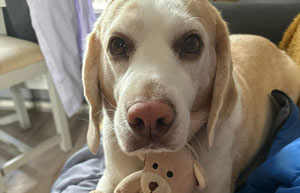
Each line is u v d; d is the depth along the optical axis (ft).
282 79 4.56
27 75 5.51
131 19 2.46
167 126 2.23
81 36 6.24
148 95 2.17
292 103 3.95
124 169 3.12
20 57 5.36
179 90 2.34
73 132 7.34
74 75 6.23
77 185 4.19
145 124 2.15
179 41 2.49
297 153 3.03
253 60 4.22
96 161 4.61
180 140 2.31
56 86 5.95
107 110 3.11
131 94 2.22
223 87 2.80
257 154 4.21
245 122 3.61
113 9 2.71
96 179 4.29
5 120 7.75
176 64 2.45
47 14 5.48
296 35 5.17
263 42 4.62
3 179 5.79
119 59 2.60
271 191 3.22
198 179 2.69
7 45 5.54
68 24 5.83
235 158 3.59
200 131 3.06
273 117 4.34
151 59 2.38
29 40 6.57
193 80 2.62
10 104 8.30
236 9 5.54
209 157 3.05
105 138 3.21
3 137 6.81
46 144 6.36
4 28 6.61
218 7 5.62
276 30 5.45
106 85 2.92
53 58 5.70
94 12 6.27
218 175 3.13
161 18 2.43
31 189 5.83
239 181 4.00
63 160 6.51
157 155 2.64
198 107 2.88
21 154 6.27
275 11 5.43
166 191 2.53
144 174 2.61
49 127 7.50
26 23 6.39
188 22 2.46
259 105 4.02
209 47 2.72
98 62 3.01
